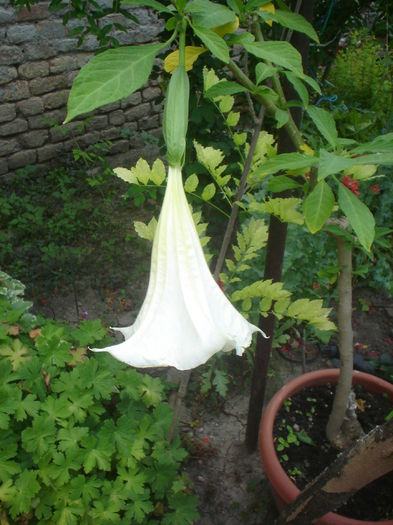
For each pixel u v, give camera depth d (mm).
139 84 414
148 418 1233
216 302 480
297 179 1054
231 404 1720
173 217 466
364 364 1831
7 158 2748
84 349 1291
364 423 1320
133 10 2717
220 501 1437
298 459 1258
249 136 2189
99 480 1118
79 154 2693
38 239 2395
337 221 1026
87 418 1223
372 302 2180
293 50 535
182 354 446
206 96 673
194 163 2051
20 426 1200
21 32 2527
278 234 1112
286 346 1934
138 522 1195
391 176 2166
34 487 1029
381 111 2867
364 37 3307
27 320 1414
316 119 646
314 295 1893
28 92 2676
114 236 2445
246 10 629
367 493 1172
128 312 2074
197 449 1556
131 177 879
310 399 1382
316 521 1028
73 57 2738
